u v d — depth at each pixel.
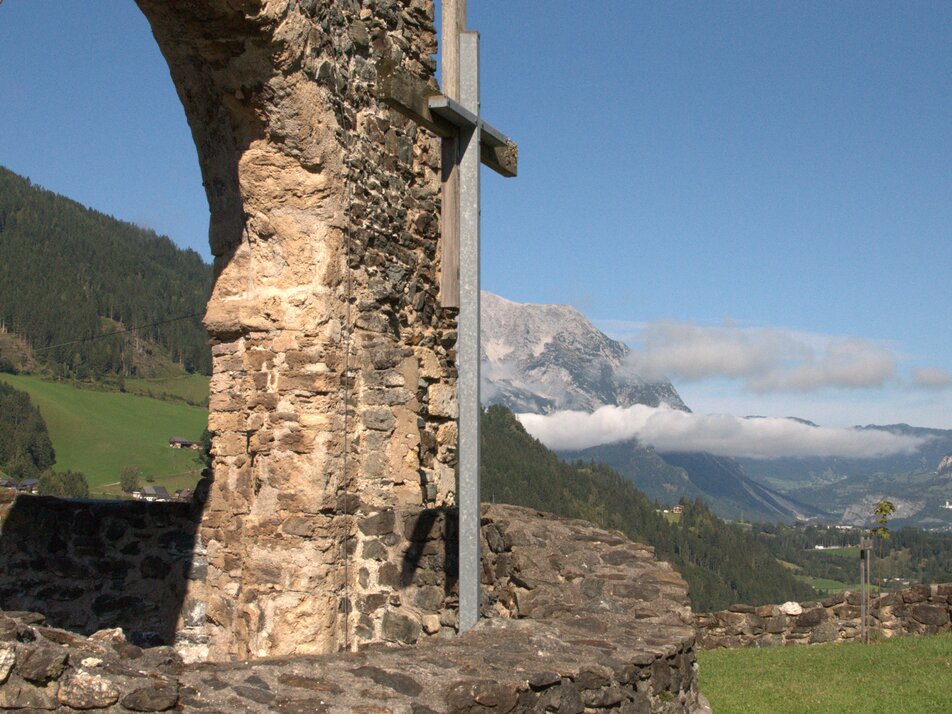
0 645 4.12
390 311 9.27
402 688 4.83
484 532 8.23
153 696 4.34
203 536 8.87
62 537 9.46
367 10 9.35
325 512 8.38
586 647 5.97
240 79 8.28
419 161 9.96
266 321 8.65
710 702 9.32
